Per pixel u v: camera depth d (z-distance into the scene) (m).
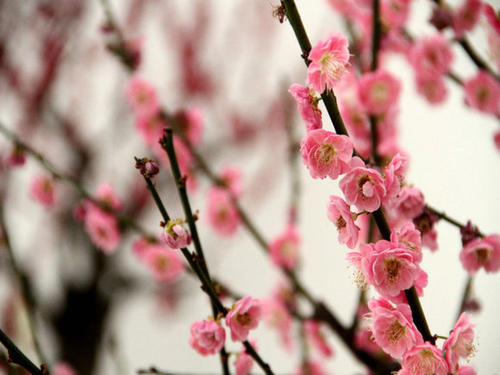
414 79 1.63
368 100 1.45
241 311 1.28
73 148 3.09
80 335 3.05
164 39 3.02
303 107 1.24
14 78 3.02
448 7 1.44
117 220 1.75
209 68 3.03
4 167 2.59
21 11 2.97
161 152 1.86
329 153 1.24
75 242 3.12
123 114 3.05
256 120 2.95
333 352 1.89
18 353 1.26
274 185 2.96
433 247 1.33
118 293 3.17
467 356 1.24
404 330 1.24
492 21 1.42
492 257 1.34
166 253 1.83
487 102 1.46
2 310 1.97
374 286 1.24
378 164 1.44
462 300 1.38
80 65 3.07
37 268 2.99
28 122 3.03
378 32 1.45
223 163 2.94
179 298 3.20
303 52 1.24
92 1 2.96
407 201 1.32
